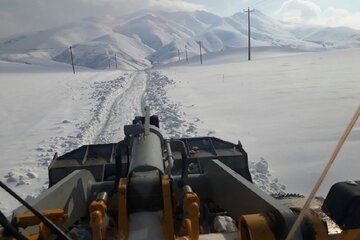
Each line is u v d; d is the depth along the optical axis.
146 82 34.78
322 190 6.45
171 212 2.90
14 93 29.33
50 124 14.88
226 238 2.90
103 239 2.85
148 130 4.55
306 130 10.84
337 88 19.34
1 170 8.83
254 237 2.28
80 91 29.20
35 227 2.85
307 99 16.59
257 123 12.30
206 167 4.99
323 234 2.21
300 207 2.63
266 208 2.69
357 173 7.12
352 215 1.89
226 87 24.78
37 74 69.00
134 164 3.64
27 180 7.96
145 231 2.93
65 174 5.37
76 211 4.08
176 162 5.36
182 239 2.87
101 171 5.38
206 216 4.52
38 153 10.34
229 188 3.83
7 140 12.27
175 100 19.12
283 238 2.28
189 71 50.19
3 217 1.73
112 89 28.19
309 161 8.02
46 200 3.19
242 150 5.61
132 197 3.24
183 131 11.51
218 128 11.84
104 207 2.79
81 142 11.13
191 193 2.91
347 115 12.52
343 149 8.62
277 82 25.19
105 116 15.49
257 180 7.01
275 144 9.58
